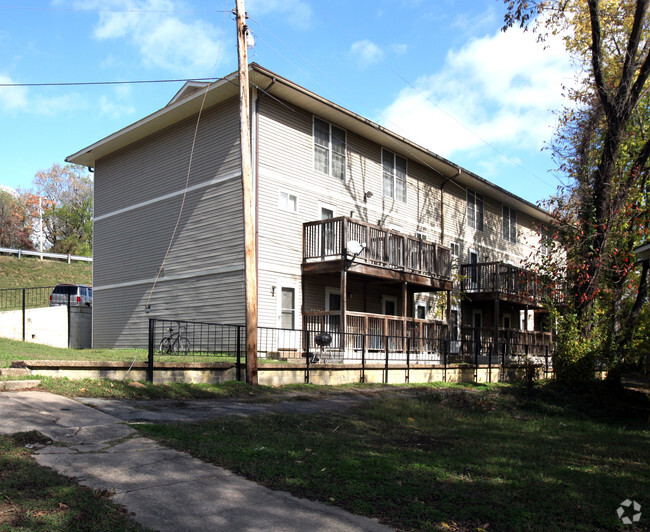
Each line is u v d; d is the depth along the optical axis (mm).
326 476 5746
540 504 5227
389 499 5148
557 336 16078
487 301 25344
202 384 11383
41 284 31922
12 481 4820
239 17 12414
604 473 6680
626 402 14492
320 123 18750
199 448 6387
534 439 8898
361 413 10164
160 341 17875
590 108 19953
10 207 56219
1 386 8258
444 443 8109
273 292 16438
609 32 19344
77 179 60281
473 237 27062
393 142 21172
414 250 19500
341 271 16234
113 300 20547
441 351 20281
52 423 6812
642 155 15953
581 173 19062
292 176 17438
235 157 16719
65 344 19641
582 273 15797
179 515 4551
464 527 4629
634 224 16656
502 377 22625
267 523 4520
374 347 17594
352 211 19719
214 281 16906
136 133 19781
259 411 9391
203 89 16688
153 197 19453
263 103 16734
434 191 24453
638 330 18094
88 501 4570
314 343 16578
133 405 8711
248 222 12312
